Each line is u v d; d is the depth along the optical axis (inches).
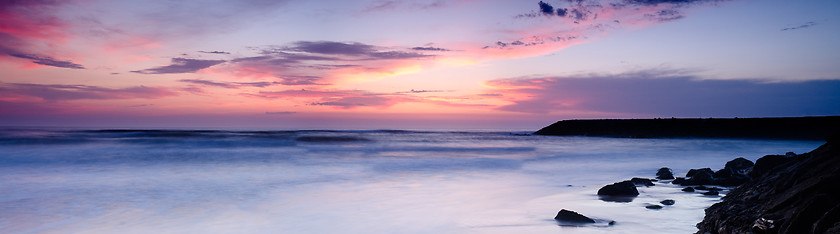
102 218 380.5
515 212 397.4
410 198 476.7
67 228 348.2
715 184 549.0
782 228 219.8
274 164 852.0
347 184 587.2
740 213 277.9
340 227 349.7
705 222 313.7
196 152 1115.3
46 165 797.2
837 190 226.7
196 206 431.8
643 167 838.5
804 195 239.5
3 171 707.4
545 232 324.2
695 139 2315.5
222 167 790.5
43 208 419.5
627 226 332.5
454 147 1478.8
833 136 298.5
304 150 1240.2
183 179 629.3
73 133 2224.4
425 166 836.0
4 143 1352.1
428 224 356.5
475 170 769.6
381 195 496.7
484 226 346.9
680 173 738.8
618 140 2187.5
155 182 598.2
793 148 1513.3
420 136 2600.9
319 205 437.1
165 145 1363.2
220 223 363.6
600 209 398.3
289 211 408.2
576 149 1402.6
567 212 357.7
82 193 504.1
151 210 413.1
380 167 812.0
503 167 824.9
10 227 350.6
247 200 465.4
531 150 1338.6
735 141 2081.7
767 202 277.1
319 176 672.4
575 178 663.1
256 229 344.2
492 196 489.1
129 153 1054.4
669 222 343.0
